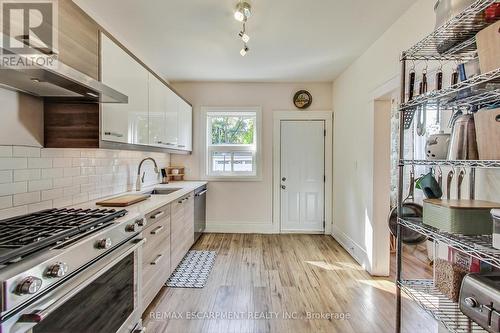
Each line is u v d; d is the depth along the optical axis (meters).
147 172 3.68
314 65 3.71
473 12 1.18
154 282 2.25
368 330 2.00
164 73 4.07
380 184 2.93
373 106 2.97
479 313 1.07
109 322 1.49
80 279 1.23
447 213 1.27
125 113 2.32
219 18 2.46
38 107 1.85
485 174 1.49
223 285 2.69
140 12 2.36
